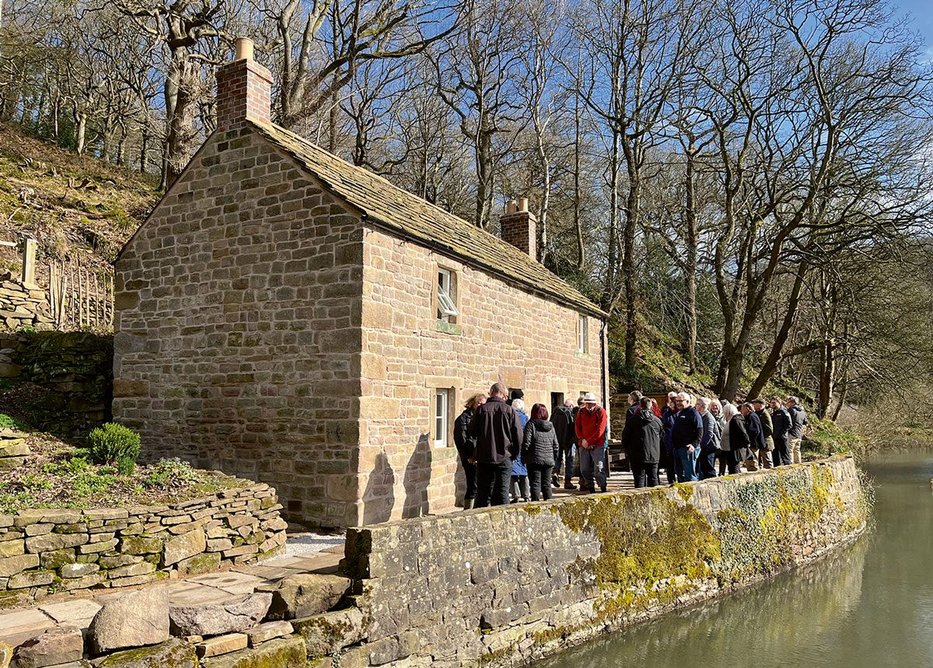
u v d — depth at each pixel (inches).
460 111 1184.2
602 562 352.5
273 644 208.7
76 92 1376.7
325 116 1170.6
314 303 383.9
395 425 391.5
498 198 1440.7
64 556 237.8
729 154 1115.3
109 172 1163.3
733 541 440.5
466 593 279.3
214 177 428.5
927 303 962.7
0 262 575.8
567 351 668.7
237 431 402.9
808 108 894.4
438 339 440.1
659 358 1160.8
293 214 395.5
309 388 380.8
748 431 557.0
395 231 395.2
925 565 518.9
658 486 415.2
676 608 381.1
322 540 342.6
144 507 262.5
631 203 1069.1
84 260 665.6
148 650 181.3
